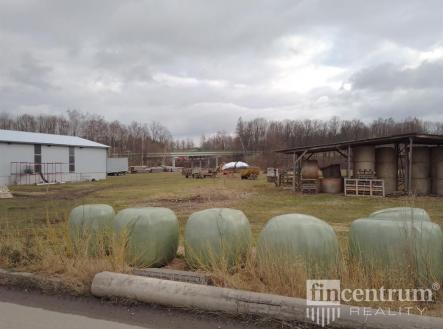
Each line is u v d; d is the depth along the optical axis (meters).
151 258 5.71
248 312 3.75
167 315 3.90
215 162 83.06
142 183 34.44
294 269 4.32
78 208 6.43
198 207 16.62
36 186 30.98
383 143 21.56
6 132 36.41
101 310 4.07
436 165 20.73
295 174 24.80
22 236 7.75
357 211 14.95
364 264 4.62
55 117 90.81
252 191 24.67
